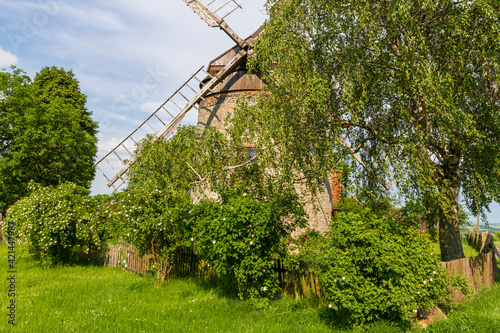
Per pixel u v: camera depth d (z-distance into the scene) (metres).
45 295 7.80
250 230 7.26
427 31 7.66
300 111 7.20
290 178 8.16
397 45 7.08
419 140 7.09
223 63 15.80
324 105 7.45
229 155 9.27
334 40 7.45
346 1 7.33
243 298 7.60
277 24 7.67
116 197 10.52
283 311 6.82
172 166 9.64
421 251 6.27
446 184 8.46
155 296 7.95
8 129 22.39
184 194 9.48
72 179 26.20
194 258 9.66
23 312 6.54
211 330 5.83
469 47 7.13
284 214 7.96
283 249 7.83
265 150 7.63
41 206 11.92
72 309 6.92
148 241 9.29
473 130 6.91
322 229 14.06
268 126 7.45
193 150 9.11
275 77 7.48
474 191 8.32
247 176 9.28
